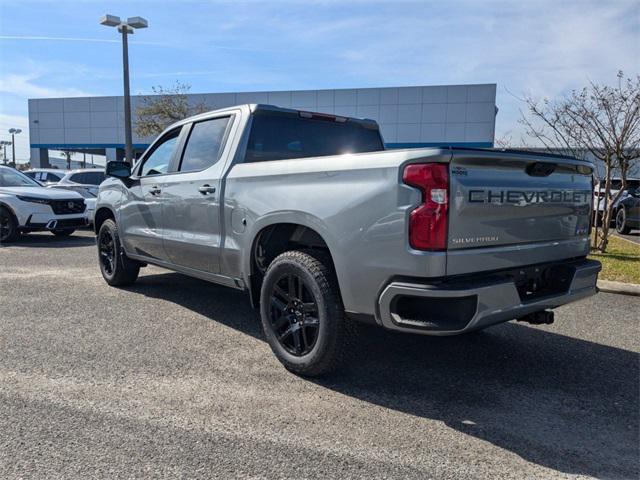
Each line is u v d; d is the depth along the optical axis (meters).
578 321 5.42
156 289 6.53
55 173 16.67
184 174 5.01
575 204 3.92
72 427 3.01
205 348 4.39
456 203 3.00
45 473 2.55
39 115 40.34
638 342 4.76
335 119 5.16
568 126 10.05
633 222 14.64
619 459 2.80
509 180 3.31
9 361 4.00
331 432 3.02
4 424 3.03
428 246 2.95
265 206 3.93
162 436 2.93
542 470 2.68
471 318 2.99
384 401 3.44
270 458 2.73
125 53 18.97
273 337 3.95
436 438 2.98
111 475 2.55
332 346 3.55
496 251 3.25
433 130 34.22
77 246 10.74
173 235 5.15
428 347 4.54
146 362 4.04
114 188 6.34
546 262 3.69
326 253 3.75
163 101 29.42
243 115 4.59
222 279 4.60
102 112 39.06
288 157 4.79
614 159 11.36
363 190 3.22
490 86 33.19
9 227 10.96
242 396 3.47
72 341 4.50
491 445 2.92
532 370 4.04
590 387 3.74
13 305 5.68
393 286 3.08
